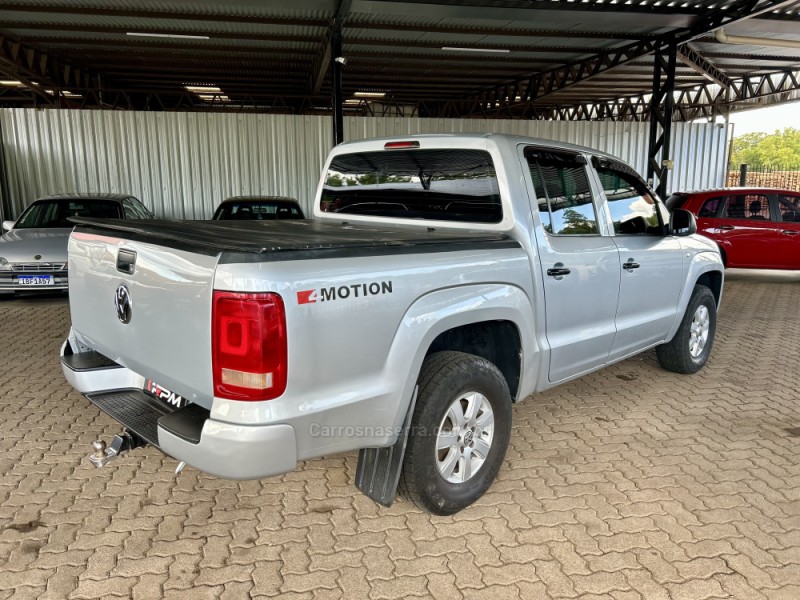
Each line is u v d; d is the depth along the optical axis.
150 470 3.46
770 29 10.25
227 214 8.94
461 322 2.79
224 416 2.14
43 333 6.50
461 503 2.97
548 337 3.41
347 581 2.51
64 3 9.17
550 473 3.48
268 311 2.08
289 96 17.30
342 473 3.48
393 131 12.73
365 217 3.92
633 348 4.36
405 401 2.58
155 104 19.52
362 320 2.37
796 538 2.85
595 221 3.81
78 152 11.79
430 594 2.44
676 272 4.63
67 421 4.11
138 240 2.58
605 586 2.50
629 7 9.27
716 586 2.50
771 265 10.42
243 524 2.93
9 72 12.33
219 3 8.58
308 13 9.70
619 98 20.61
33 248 7.54
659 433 4.06
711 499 3.19
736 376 5.34
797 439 3.97
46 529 2.84
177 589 2.44
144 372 2.62
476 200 3.31
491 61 13.72
